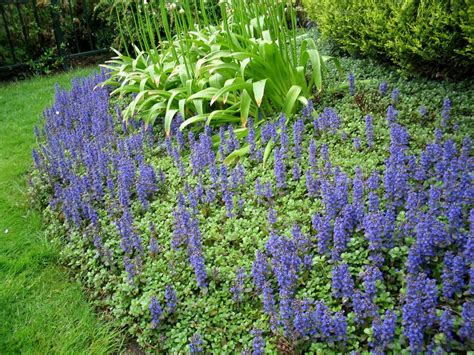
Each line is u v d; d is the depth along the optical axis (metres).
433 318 2.16
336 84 4.90
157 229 3.51
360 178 3.20
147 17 5.58
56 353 2.74
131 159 4.56
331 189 3.09
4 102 7.70
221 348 2.53
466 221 2.70
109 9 9.20
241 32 5.41
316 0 6.30
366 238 2.75
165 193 4.03
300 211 3.23
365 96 4.39
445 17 4.03
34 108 7.23
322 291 2.59
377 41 5.02
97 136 5.05
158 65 5.83
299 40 6.47
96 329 2.91
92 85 6.72
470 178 2.90
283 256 2.66
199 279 2.83
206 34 5.86
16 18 9.59
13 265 3.60
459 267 2.30
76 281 3.39
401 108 4.15
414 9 4.36
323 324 2.28
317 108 4.56
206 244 3.27
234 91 4.79
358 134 3.96
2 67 9.38
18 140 6.00
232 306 2.75
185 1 5.84
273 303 2.51
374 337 2.25
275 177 3.66
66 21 10.01
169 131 4.71
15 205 4.48
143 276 3.10
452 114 3.96
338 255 2.69
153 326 2.71
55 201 4.11
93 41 10.50
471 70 4.34
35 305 3.18
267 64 4.59
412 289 2.25
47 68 9.63
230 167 4.05
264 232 3.18
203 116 4.61
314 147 3.60
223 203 3.73
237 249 3.19
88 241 3.61
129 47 10.29
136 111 5.44
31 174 4.99
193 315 2.75
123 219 3.37
